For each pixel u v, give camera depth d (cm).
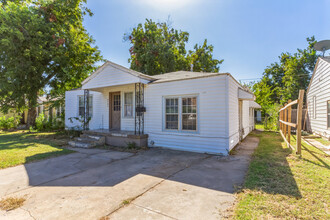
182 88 707
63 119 1480
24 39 1166
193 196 312
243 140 950
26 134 1273
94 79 917
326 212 254
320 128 1054
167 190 339
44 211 269
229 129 635
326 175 402
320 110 1051
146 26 2212
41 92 1741
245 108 1098
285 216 245
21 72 1250
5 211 271
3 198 314
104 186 364
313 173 416
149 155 636
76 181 395
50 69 1452
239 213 254
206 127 657
